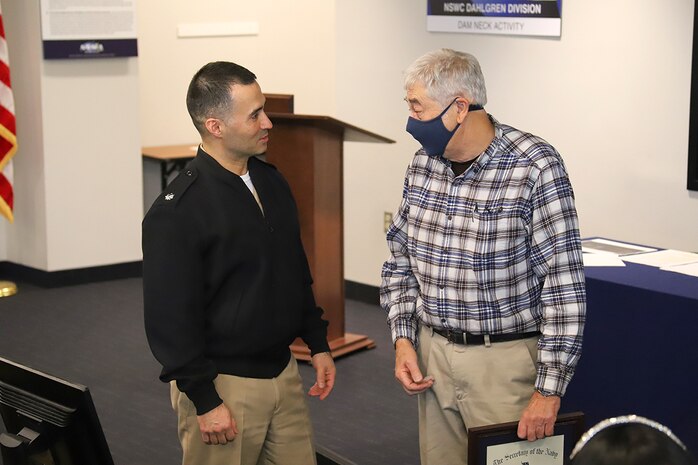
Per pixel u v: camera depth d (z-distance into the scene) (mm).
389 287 2895
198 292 2594
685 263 3557
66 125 7012
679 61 4914
